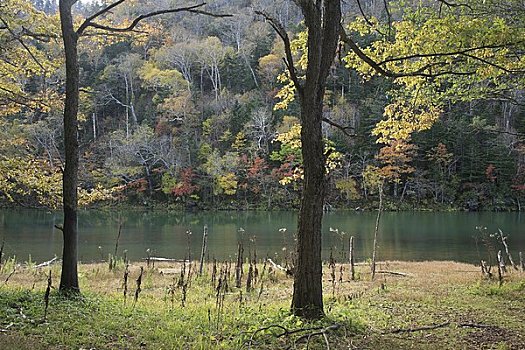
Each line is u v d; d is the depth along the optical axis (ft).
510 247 74.02
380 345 18.37
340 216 128.67
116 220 119.34
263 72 194.49
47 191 40.88
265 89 191.72
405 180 154.30
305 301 21.88
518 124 144.05
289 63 22.16
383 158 135.23
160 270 46.98
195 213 140.67
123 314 23.02
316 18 21.86
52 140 102.58
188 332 19.67
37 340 17.49
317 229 22.17
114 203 148.36
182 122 175.11
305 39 31.68
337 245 76.38
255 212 142.82
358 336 19.72
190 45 203.10
